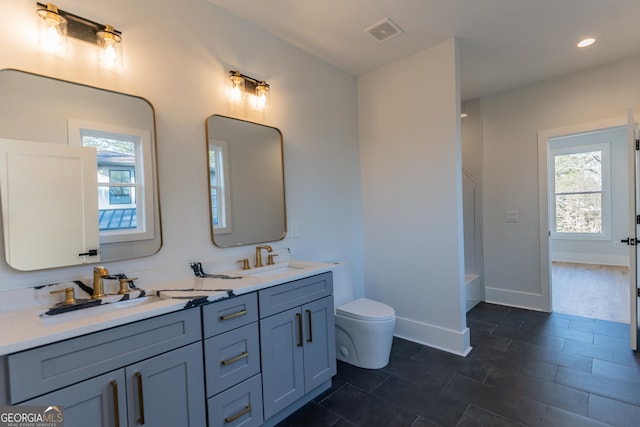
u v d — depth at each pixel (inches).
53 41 54.1
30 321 44.0
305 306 72.5
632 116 95.4
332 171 110.7
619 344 99.2
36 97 53.0
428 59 101.0
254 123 86.0
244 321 59.8
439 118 99.5
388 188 114.0
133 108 63.8
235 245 81.4
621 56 108.7
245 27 84.2
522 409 69.4
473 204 149.2
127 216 62.7
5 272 50.0
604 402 70.6
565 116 123.4
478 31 91.0
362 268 122.3
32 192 52.5
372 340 88.5
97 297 55.6
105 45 59.5
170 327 49.4
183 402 51.1
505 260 141.3
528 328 114.5
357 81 121.6
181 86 71.4
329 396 76.8
